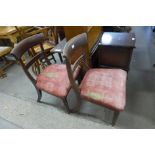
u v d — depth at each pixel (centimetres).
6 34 191
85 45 119
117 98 106
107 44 149
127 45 143
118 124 136
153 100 154
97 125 139
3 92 196
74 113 153
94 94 112
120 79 119
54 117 153
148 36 268
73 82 107
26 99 179
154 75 185
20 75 223
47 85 134
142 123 135
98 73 127
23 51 123
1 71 226
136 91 166
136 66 202
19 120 156
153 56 218
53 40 202
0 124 155
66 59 93
